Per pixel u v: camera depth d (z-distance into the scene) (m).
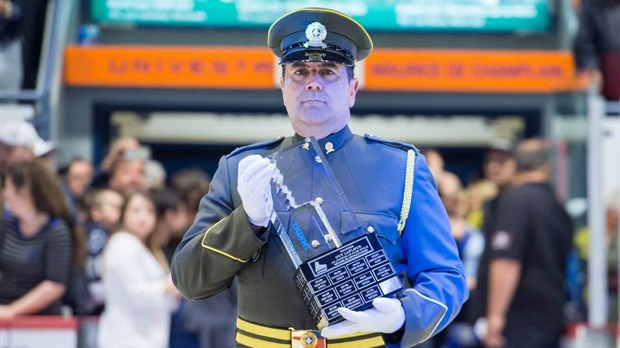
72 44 18.95
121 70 18.77
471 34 19.61
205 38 19.38
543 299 13.42
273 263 6.28
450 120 20.66
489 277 13.80
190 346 13.10
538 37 19.70
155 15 19.23
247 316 6.41
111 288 12.56
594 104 14.37
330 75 6.45
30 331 12.12
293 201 6.32
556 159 15.38
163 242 13.54
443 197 15.77
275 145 6.68
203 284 6.32
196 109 19.61
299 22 6.45
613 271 14.24
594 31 16.86
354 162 6.46
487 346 13.59
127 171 15.30
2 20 16.69
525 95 19.14
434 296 6.19
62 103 18.50
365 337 6.29
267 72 18.88
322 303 6.12
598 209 14.13
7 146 13.20
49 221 12.20
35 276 12.16
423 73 19.05
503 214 13.45
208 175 22.36
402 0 19.33
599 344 13.47
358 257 6.16
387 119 20.61
